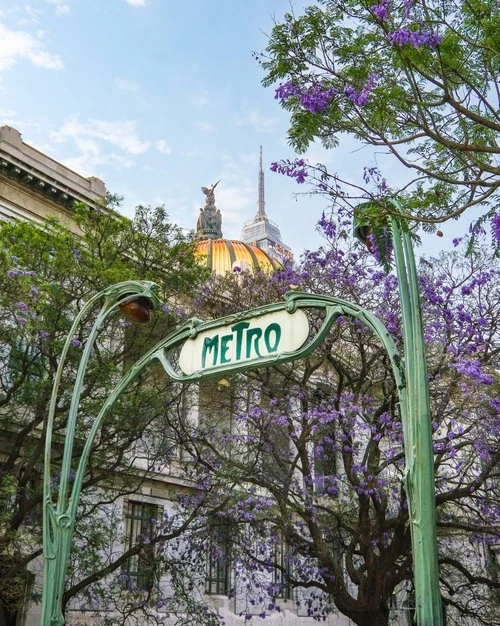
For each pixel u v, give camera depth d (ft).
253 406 62.39
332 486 62.28
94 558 57.62
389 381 58.54
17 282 53.21
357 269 60.18
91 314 56.75
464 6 30.35
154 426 65.87
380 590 54.85
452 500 59.57
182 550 72.90
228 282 68.95
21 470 57.52
